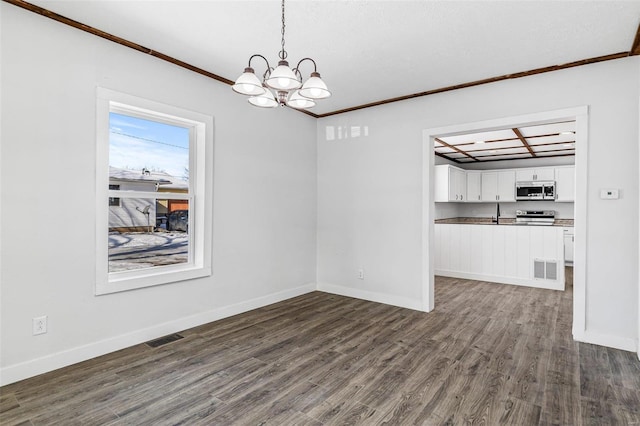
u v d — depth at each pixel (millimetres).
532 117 3365
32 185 2402
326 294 4828
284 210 4484
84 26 2596
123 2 2305
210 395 2211
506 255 5609
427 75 3484
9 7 2295
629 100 2938
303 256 4820
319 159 5016
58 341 2535
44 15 2428
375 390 2285
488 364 2670
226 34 2734
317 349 2943
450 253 6180
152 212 3232
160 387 2299
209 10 2400
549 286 5238
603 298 3037
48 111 2471
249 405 2104
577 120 3143
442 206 7570
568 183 6980
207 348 2939
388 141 4344
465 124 3756
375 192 4465
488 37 2727
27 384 2307
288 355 2820
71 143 2584
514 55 3029
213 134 3590
